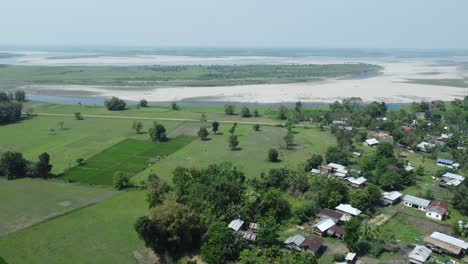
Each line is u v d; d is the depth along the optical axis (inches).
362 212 3909.9
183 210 3248.0
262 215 3698.3
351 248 3127.5
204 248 3065.9
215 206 3641.7
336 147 5807.1
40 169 4798.2
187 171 4414.4
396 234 3496.6
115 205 4055.1
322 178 4407.0
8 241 3277.6
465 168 5295.3
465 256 3152.1
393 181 4483.3
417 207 4057.6
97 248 3203.7
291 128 7421.3
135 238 3385.8
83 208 3969.0
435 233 3363.7
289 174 4586.6
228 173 4269.2
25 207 3969.0
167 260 3056.1
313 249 3090.6
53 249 3169.3
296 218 3718.0
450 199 4274.1
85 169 5162.4
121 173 4562.0
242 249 3097.9
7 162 4744.1
